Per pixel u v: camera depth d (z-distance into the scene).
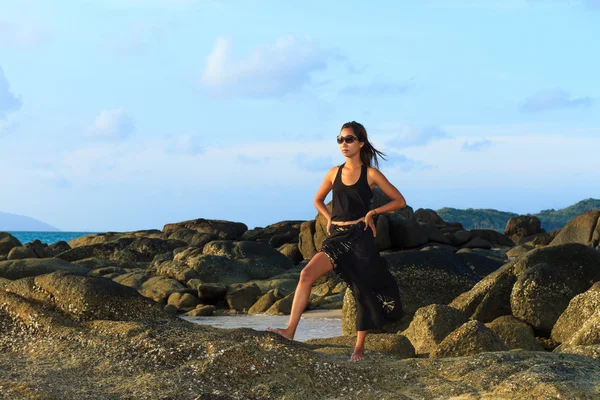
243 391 4.91
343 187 5.69
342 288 19.39
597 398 4.29
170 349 5.54
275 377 5.07
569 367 4.88
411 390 4.84
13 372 5.21
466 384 4.81
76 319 6.55
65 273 7.03
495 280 10.94
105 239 39.09
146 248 30.75
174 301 18.89
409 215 30.19
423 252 14.96
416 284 14.22
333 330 13.42
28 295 6.88
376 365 5.36
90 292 6.64
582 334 7.30
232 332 5.88
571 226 29.77
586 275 10.70
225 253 24.66
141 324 6.20
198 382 4.98
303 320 15.40
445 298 14.12
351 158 5.75
